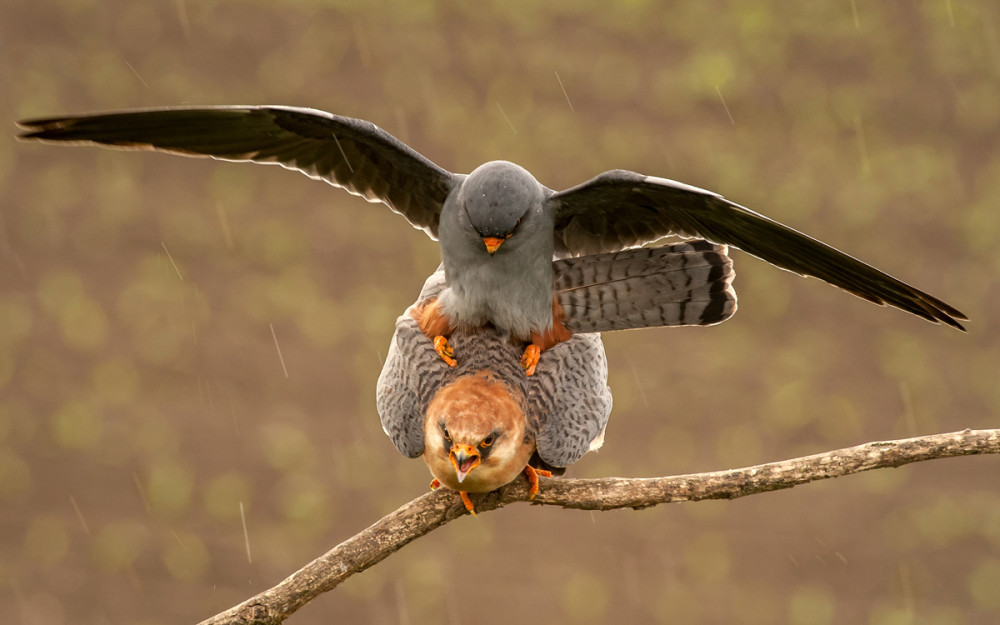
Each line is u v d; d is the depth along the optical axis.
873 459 6.92
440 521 7.15
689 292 7.47
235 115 7.11
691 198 6.80
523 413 7.16
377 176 7.66
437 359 7.41
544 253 7.31
